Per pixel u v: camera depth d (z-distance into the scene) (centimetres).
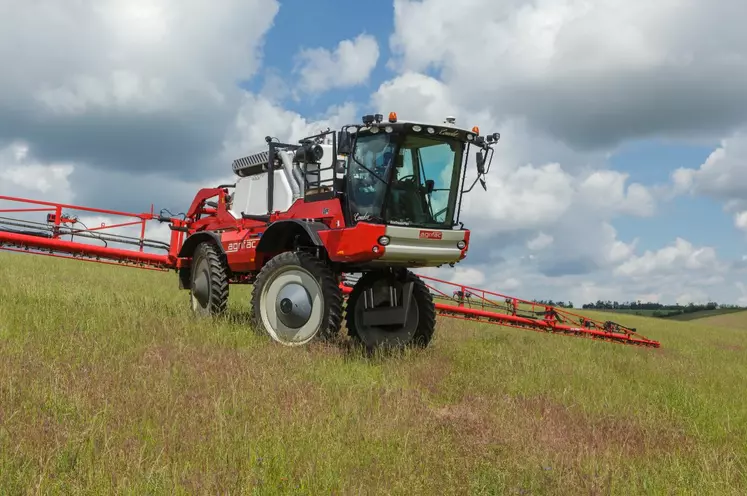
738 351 1708
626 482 449
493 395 718
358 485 398
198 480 379
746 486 481
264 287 969
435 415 595
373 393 631
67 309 943
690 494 438
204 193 1255
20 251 1253
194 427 470
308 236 978
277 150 1084
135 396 528
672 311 9294
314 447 447
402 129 891
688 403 745
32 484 355
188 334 860
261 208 1101
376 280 1026
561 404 703
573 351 1184
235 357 730
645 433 606
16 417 452
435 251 923
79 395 508
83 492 354
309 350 868
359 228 880
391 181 900
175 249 1295
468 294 1684
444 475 429
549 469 444
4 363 582
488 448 493
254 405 536
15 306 920
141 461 399
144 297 1302
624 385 858
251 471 390
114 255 1287
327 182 982
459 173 966
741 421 696
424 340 1022
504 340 1272
